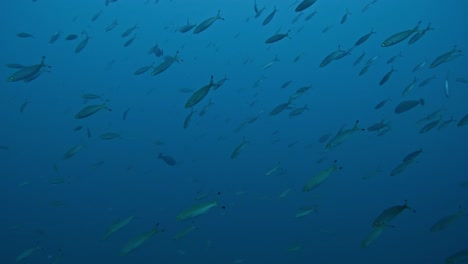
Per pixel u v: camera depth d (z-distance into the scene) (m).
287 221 13.88
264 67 11.00
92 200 16.38
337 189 16.69
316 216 14.23
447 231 12.93
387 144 21.61
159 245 12.34
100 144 22.44
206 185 17.00
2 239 13.23
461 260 5.02
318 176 4.98
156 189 17.05
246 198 15.55
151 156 20.80
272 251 11.91
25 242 13.06
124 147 22.05
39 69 5.87
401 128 23.75
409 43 7.17
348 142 21.84
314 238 12.73
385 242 12.59
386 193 16.34
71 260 11.84
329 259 11.55
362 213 14.57
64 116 26.44
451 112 24.92
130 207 15.45
